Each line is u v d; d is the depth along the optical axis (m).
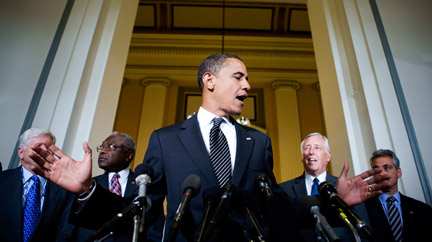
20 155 1.66
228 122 1.30
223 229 0.92
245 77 1.34
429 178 1.97
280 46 7.91
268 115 7.43
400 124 2.15
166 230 1.02
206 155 1.13
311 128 7.25
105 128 2.46
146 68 7.94
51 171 1.00
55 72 2.35
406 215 1.71
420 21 2.59
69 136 2.16
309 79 7.83
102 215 1.02
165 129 1.29
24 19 2.58
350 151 2.23
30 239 1.42
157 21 7.77
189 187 0.86
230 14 7.56
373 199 1.75
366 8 2.67
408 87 2.29
